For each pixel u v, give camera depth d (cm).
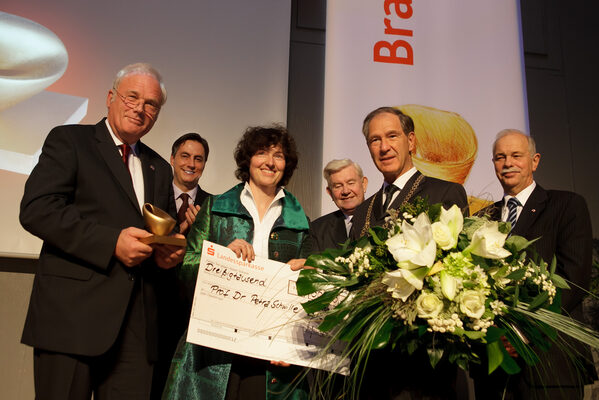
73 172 167
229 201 191
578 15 423
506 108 362
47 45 323
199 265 168
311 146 373
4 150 305
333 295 140
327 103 346
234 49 353
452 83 361
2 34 316
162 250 166
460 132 354
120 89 184
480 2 377
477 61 367
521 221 233
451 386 142
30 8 325
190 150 303
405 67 359
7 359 308
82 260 161
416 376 141
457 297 123
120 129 182
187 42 346
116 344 165
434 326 120
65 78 323
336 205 324
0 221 298
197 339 153
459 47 367
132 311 170
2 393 304
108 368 164
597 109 408
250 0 362
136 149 194
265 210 194
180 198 301
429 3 373
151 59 338
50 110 317
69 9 331
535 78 407
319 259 145
